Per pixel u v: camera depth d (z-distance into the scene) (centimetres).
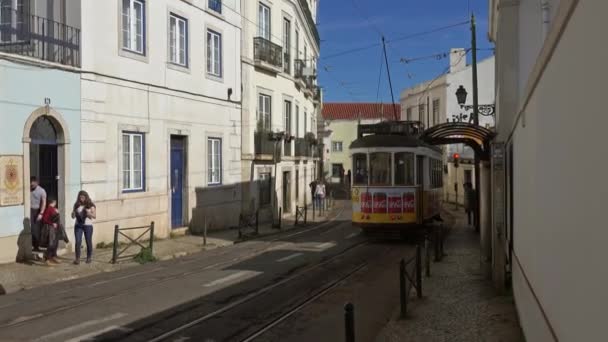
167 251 1611
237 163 2409
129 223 1719
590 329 308
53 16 1523
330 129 6372
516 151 844
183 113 2005
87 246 1362
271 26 2844
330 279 1220
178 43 1992
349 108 6900
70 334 765
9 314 874
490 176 1262
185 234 2022
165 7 1892
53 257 1328
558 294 426
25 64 1341
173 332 788
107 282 1159
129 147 1741
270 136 2747
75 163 1502
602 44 279
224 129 2294
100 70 1591
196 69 2083
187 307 936
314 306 973
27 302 962
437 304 959
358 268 1368
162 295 1026
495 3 1309
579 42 339
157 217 1859
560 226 416
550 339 464
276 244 1875
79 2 1523
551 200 464
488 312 883
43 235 1314
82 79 1523
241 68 2500
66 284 1135
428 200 1961
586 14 318
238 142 2414
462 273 1259
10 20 1523
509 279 1065
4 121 1286
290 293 1070
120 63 1673
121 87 1680
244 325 839
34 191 1351
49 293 1041
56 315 868
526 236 688
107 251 1548
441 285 1127
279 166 2956
